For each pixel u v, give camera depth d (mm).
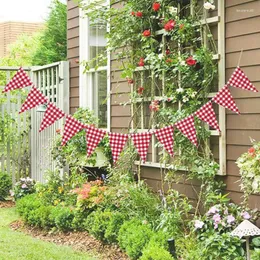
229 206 6125
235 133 6266
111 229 6387
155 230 6238
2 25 22625
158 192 7414
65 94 9508
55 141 9047
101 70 8875
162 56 6891
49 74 9961
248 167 5457
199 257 5465
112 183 7602
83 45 9281
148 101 7516
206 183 6504
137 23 7426
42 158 9828
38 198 8234
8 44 20719
